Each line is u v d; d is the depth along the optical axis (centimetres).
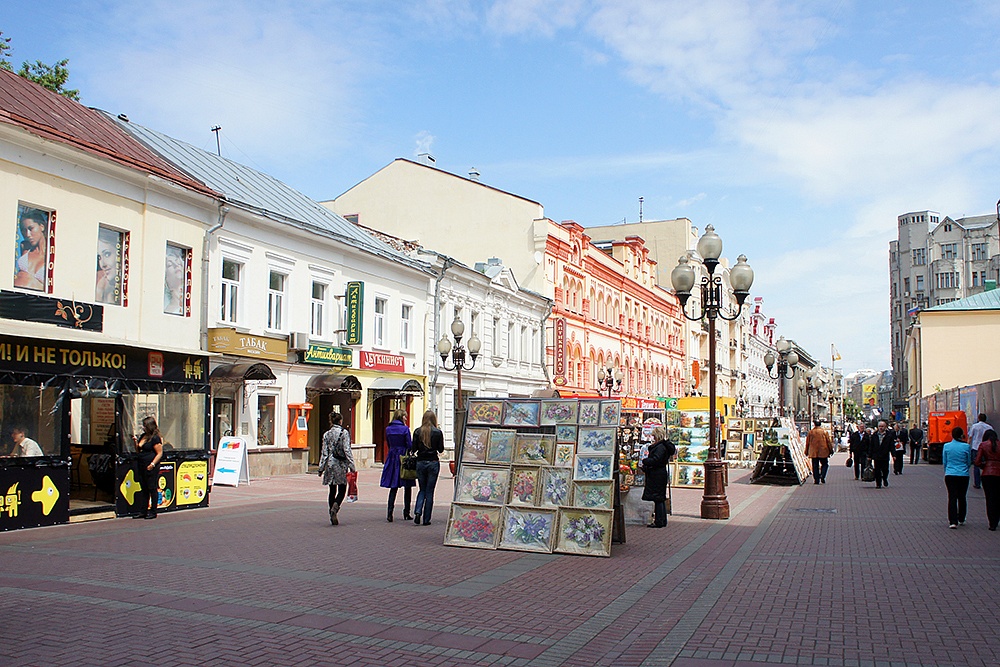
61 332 1769
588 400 1257
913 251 12188
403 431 1504
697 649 678
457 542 1200
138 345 1582
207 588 881
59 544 1196
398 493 2067
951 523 1466
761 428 3675
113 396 1553
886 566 1069
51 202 1789
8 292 1659
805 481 2775
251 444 2472
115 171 1947
